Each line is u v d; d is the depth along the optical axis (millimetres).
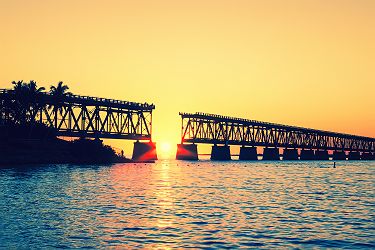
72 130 134500
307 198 57031
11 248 27500
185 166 154500
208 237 31188
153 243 29188
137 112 159125
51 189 60750
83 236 30875
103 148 139625
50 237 30422
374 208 47500
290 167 162000
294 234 32625
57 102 131750
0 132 118812
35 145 120500
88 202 48562
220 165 168875
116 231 32688
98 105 142250
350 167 172125
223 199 54219
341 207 48125
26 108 126250
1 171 90125
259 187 73562
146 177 91375
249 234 32406
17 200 48531
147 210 43344
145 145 162125
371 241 30609
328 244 29672
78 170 100750
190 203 49594
